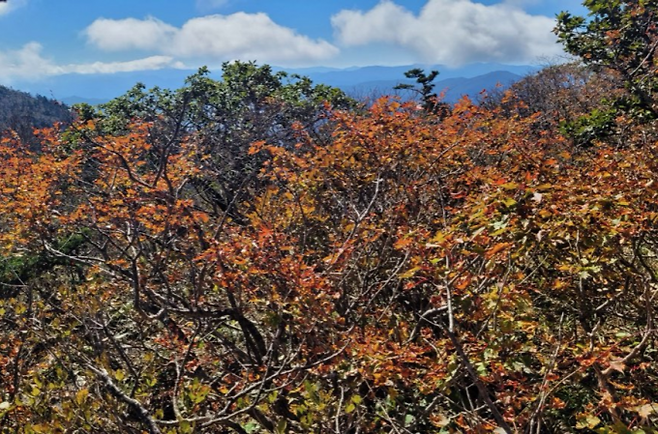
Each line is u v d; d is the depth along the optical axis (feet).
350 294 16.51
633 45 34.91
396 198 17.94
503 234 11.57
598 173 13.85
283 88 41.73
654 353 14.60
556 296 14.42
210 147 25.61
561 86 79.20
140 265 17.51
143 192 17.80
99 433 11.04
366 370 11.83
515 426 10.50
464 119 21.52
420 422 13.83
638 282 14.28
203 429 11.34
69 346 13.78
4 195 20.45
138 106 41.04
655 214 12.35
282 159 19.29
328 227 18.44
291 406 12.90
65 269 24.90
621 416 11.37
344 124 20.16
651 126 25.59
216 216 21.56
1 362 14.20
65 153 23.52
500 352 12.12
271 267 12.44
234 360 17.08
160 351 17.37
